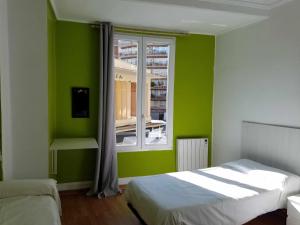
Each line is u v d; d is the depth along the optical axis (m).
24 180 2.68
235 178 3.33
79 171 4.29
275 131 3.59
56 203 2.59
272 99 3.70
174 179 3.30
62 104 4.15
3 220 2.05
